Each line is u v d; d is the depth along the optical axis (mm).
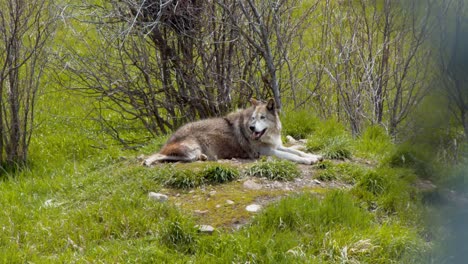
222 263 7648
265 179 9859
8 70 13023
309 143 11617
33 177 12422
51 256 8211
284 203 8617
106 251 8062
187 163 10570
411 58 12453
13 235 8883
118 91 13984
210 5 13227
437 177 7840
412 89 12023
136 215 8812
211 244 7988
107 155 12352
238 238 7965
